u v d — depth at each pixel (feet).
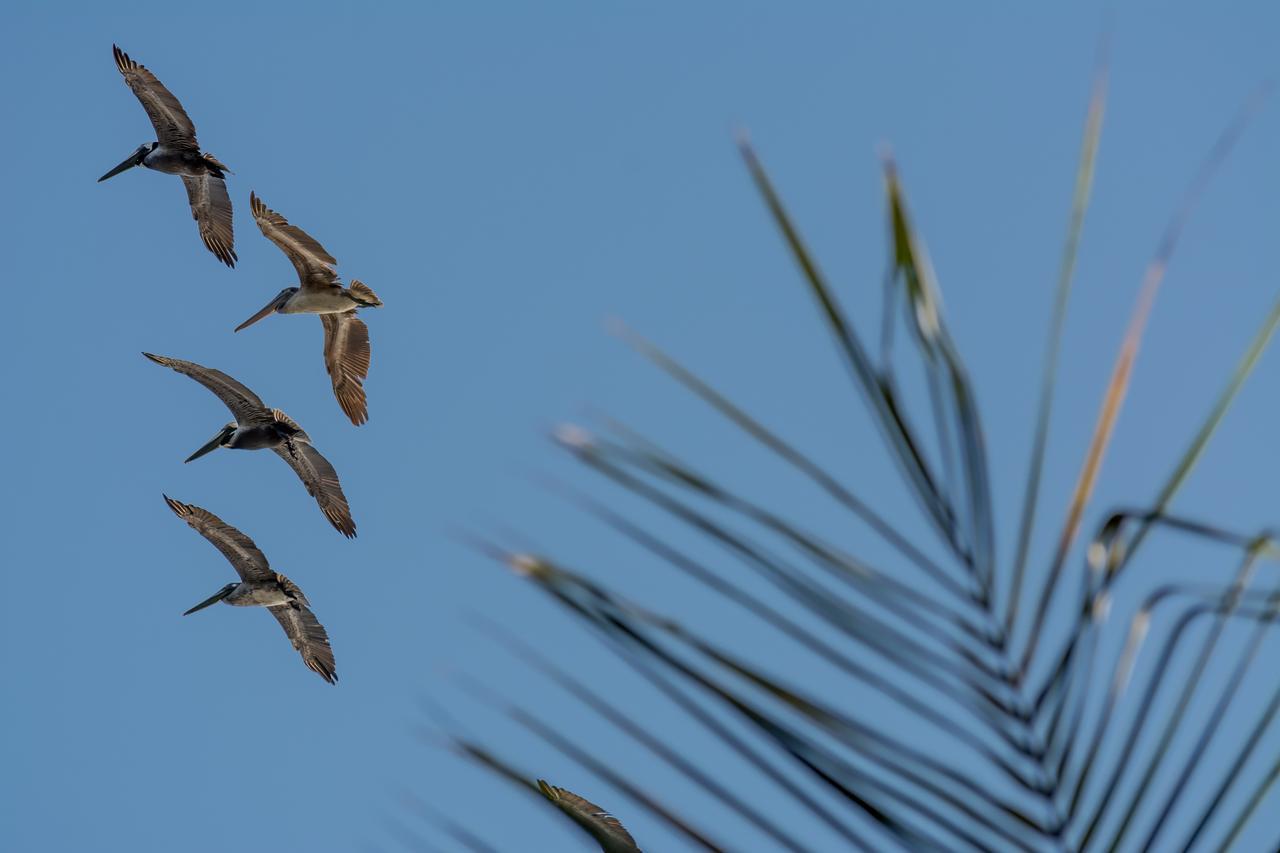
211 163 234.17
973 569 44.98
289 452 227.81
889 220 46.34
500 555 44.37
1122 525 43.42
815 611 44.09
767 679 42.55
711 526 44.86
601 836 45.62
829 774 41.78
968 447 45.52
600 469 45.60
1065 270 45.70
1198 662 42.22
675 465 45.39
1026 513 45.19
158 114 232.94
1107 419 45.78
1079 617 43.32
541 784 44.98
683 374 46.29
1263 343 43.93
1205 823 41.65
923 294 45.96
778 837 40.83
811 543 44.83
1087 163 45.96
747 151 47.32
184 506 228.02
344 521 228.02
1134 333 46.29
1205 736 41.70
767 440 45.70
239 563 230.48
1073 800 42.29
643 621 43.27
